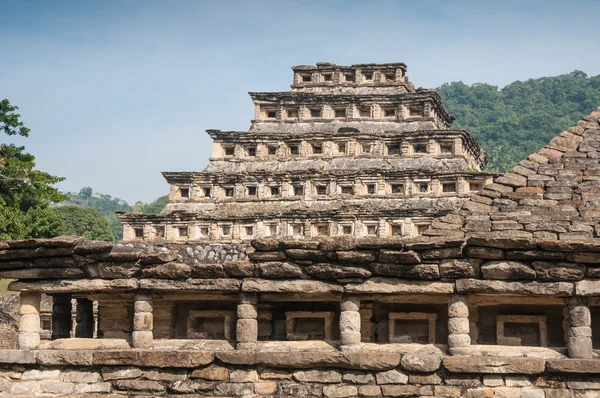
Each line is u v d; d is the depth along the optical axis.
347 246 22.73
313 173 86.62
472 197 24.88
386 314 25.11
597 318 23.56
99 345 24.34
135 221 89.19
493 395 21.73
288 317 25.45
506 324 24.58
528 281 21.91
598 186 24.17
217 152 92.38
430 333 24.52
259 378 23.09
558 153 25.09
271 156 90.69
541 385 21.67
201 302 26.39
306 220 84.44
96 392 23.61
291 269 23.22
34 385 23.97
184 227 88.12
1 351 24.22
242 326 23.61
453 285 22.28
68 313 27.97
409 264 22.47
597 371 21.31
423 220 80.69
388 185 84.88
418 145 86.50
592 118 25.80
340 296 23.28
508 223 23.70
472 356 22.03
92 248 23.95
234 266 23.59
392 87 93.69
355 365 22.44
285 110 93.69
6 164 101.00
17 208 98.81
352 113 91.38
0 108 101.69
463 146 86.94
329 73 95.88
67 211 153.88
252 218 86.00
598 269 21.48
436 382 22.08
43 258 24.25
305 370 22.88
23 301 24.66
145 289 24.20
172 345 24.22
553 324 24.30
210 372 23.23
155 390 23.38
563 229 23.14
